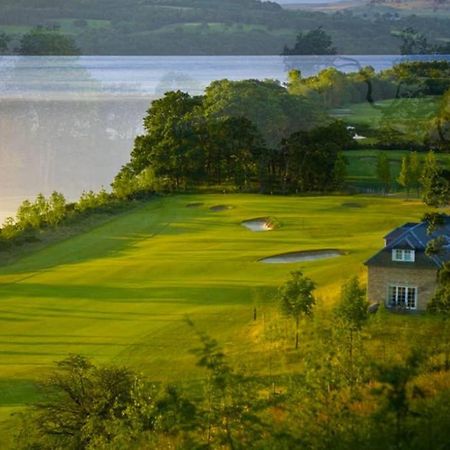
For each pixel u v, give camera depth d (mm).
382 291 62500
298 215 108000
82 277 79500
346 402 32750
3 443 41938
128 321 64750
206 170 147000
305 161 135750
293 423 32375
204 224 106438
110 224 108625
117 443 35938
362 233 94750
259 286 72375
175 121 148750
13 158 169750
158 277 78062
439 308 51719
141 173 142625
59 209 107562
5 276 81938
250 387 34188
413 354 37062
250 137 145500
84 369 42406
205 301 68938
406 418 30797
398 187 136625
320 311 59969
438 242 61625
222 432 33219
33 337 61875
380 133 162500
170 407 35938
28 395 50312
